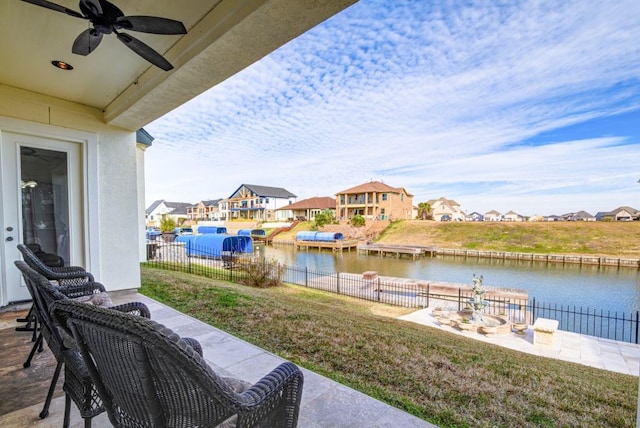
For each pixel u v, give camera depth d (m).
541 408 2.33
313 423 1.86
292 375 1.24
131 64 3.50
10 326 3.44
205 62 2.96
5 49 3.16
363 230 31.84
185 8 2.60
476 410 2.20
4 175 4.02
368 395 2.24
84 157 4.62
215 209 54.50
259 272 10.37
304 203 45.66
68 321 1.11
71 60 3.40
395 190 37.88
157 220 55.66
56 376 1.89
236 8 2.38
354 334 3.88
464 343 4.95
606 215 34.19
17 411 1.94
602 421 2.21
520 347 6.43
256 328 3.80
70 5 2.53
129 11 2.64
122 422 1.18
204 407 0.99
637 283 15.47
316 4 2.16
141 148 10.31
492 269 19.42
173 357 0.86
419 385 2.55
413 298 10.81
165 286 5.92
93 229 4.69
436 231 30.72
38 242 4.29
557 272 18.45
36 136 4.25
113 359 1.00
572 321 10.21
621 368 5.54
